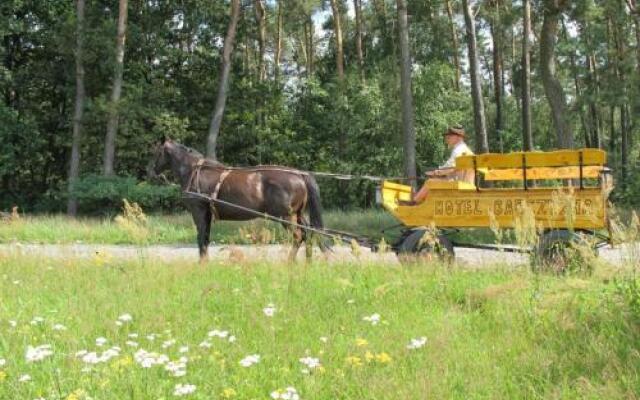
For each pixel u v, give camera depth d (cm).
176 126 3375
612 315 631
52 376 512
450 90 3850
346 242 1170
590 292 715
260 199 1206
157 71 3628
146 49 3522
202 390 498
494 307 727
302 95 3994
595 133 4953
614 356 532
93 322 694
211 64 3769
